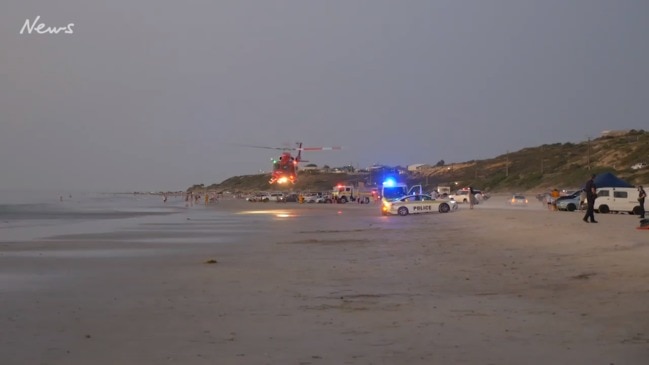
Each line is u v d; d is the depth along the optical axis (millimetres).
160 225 45344
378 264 18203
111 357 7785
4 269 18062
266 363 7430
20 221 53688
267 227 40250
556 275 14320
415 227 35250
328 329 9344
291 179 112375
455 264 17594
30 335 9094
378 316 10336
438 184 160250
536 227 27141
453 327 9312
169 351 8062
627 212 41656
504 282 13844
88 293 13266
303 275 15977
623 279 12945
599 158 118000
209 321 10070
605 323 9211
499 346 8062
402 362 7375
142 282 14969
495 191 128500
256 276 15883
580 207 45438
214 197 152875
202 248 25219
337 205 93000
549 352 7684
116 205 118688
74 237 32844
